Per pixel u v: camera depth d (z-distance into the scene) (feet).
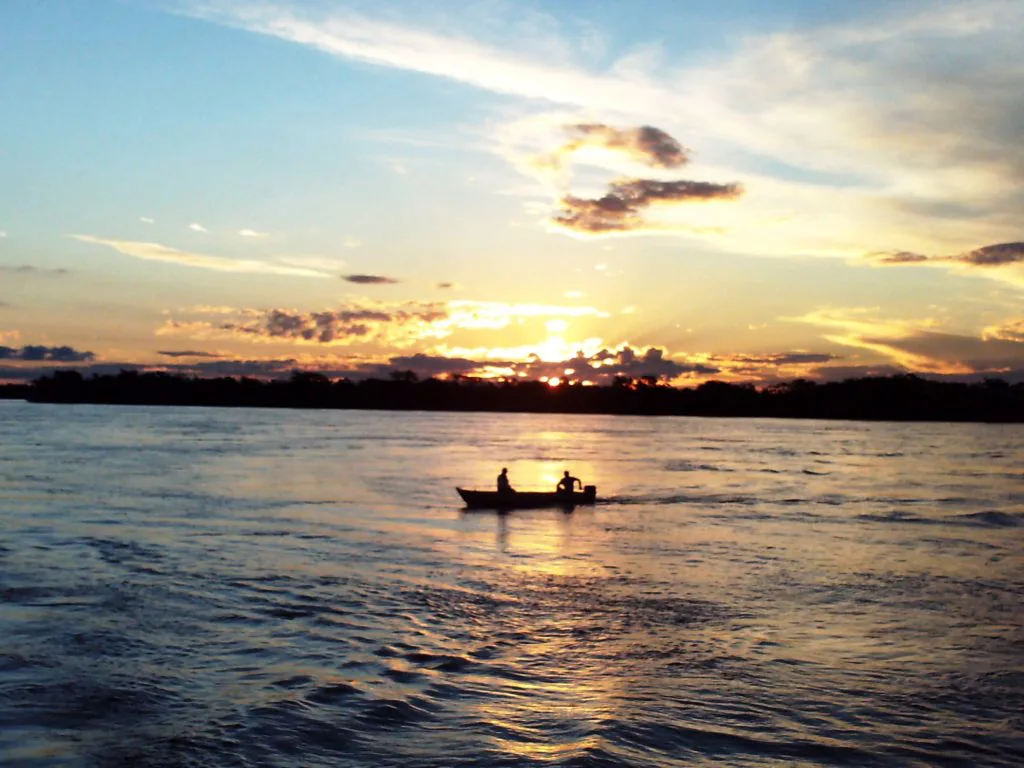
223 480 187.62
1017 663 61.16
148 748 45.52
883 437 540.52
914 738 48.11
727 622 71.31
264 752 45.29
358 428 535.19
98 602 74.59
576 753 45.03
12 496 153.69
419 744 46.50
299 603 75.36
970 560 101.71
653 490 184.65
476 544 108.99
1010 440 504.84
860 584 87.20
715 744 46.98
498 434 506.48
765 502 163.32
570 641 65.16
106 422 533.14
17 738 46.47
